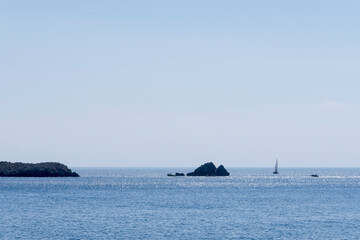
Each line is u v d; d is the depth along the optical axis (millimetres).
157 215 148750
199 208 170750
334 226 126188
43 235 111750
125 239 107375
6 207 172375
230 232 116750
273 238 109000
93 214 151125
